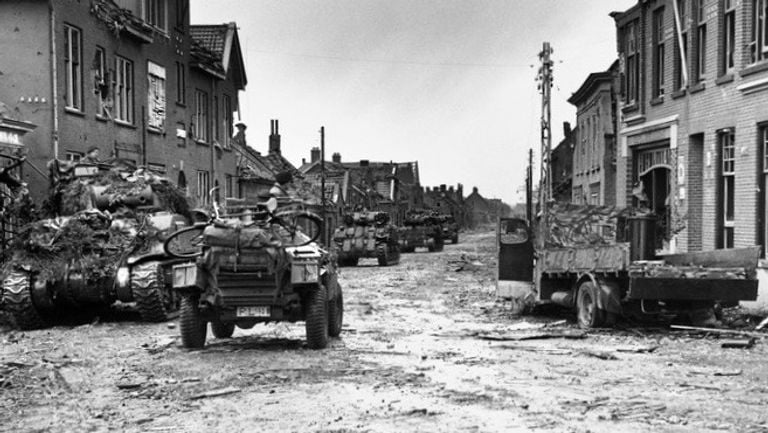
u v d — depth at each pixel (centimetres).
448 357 1109
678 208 2023
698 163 1980
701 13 1950
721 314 1427
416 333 1393
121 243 1611
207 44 3925
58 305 1609
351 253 3775
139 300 1566
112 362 1103
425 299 2098
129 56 2753
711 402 802
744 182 1692
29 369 1055
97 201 1705
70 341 1352
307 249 1216
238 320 1172
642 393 851
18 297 1514
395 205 9956
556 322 1538
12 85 2227
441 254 4991
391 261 3944
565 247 1513
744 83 1695
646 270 1278
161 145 3047
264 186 4588
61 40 2281
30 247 1567
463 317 1672
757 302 1534
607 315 1387
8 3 2222
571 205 1695
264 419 757
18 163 1888
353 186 7731
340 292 1377
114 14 2594
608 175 3300
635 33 2378
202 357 1121
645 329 1372
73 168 1792
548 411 770
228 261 1132
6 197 1934
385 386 902
